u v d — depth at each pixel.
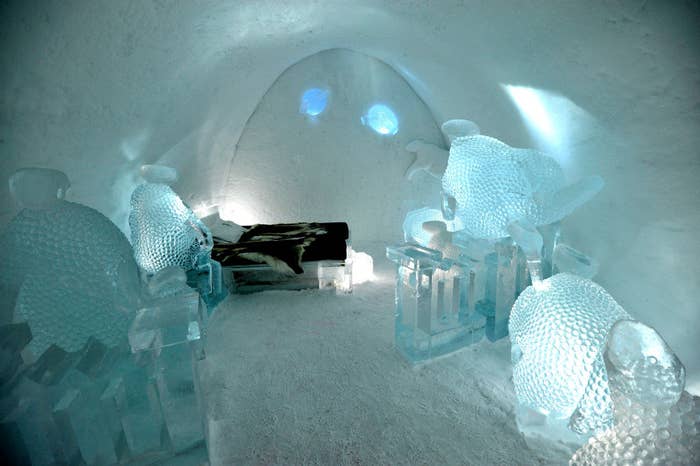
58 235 2.04
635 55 2.31
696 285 2.47
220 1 2.85
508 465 2.17
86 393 1.91
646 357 1.64
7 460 1.78
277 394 2.79
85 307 2.07
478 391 2.80
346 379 2.95
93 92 2.65
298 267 4.39
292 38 4.38
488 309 3.54
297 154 6.11
